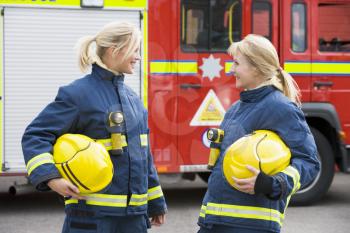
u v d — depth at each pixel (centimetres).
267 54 382
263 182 345
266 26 917
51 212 878
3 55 830
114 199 381
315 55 929
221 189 379
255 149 355
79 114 380
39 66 840
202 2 888
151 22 867
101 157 359
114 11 855
